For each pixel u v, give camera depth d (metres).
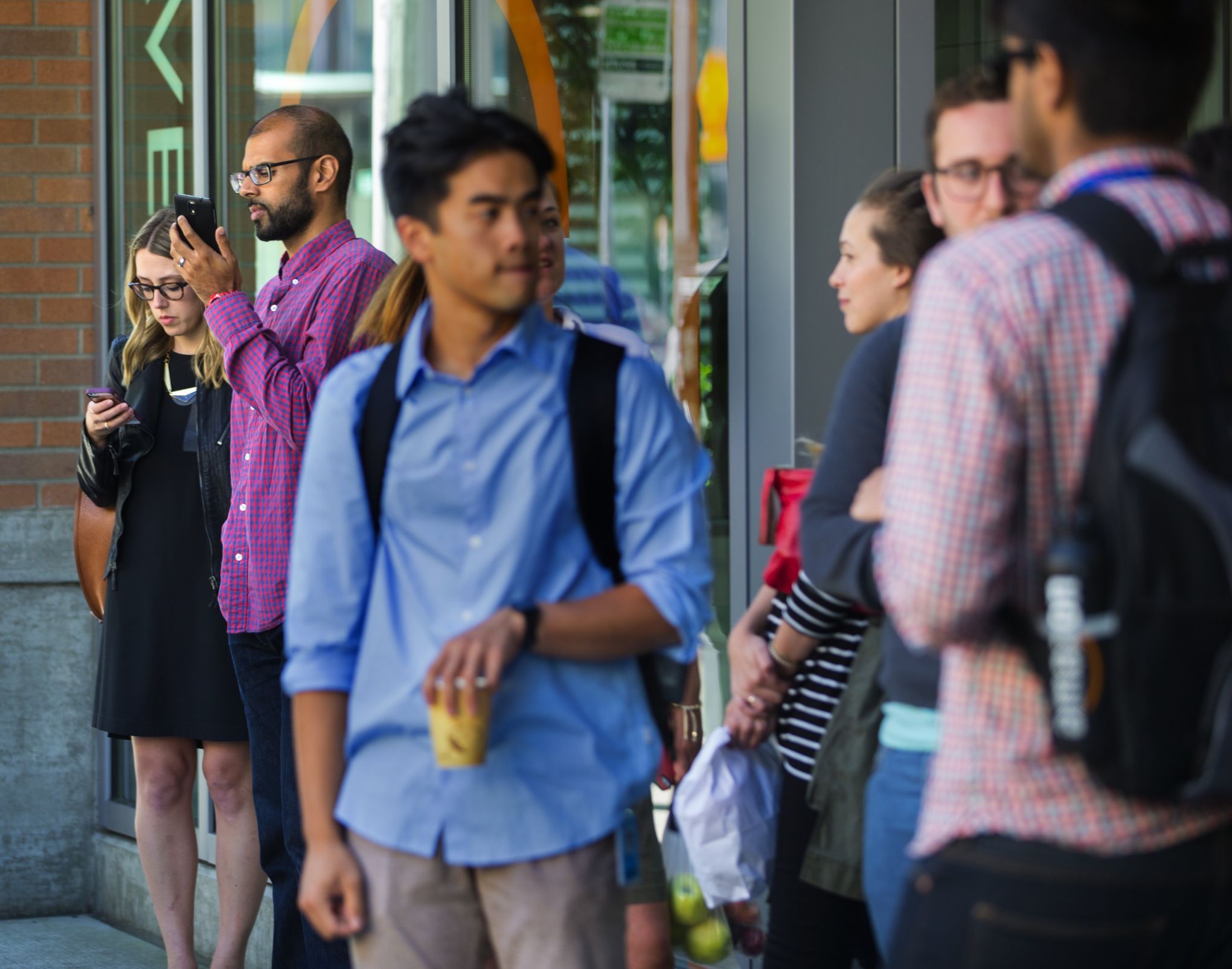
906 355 5.75
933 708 7.74
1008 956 5.70
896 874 7.95
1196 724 5.25
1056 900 5.61
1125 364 5.36
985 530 5.51
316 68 19.02
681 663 7.80
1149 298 5.40
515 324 7.70
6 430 21.55
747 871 10.45
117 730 15.99
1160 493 5.20
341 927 7.81
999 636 5.72
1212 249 5.51
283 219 13.91
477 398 7.62
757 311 12.90
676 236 14.23
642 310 14.62
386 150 7.75
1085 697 5.35
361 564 7.91
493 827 7.51
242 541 14.12
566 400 7.66
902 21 12.09
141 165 22.16
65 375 21.77
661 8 14.23
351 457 7.87
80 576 16.56
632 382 7.74
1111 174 5.74
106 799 21.80
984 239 5.66
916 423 5.62
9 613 21.45
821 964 9.70
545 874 7.59
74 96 21.83
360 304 13.50
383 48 18.02
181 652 15.88
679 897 13.86
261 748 14.30
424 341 7.89
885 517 5.80
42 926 21.19
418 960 7.67
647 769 7.82
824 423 12.47
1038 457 5.52
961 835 5.78
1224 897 5.74
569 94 15.38
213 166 20.72
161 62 21.66
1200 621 5.21
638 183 14.60
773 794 10.52
